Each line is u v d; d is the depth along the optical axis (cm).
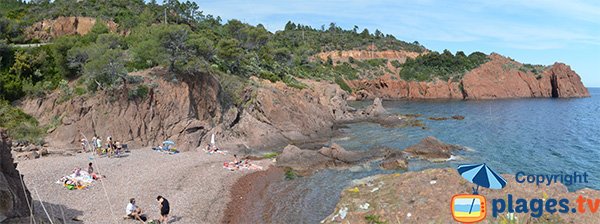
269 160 4031
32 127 3972
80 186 2734
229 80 5694
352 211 1972
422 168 3747
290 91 6631
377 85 14462
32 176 2855
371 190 2172
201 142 4544
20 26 6581
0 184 1684
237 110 5309
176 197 2761
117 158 3666
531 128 6862
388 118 7094
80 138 3981
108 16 7794
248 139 4966
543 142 5462
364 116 7675
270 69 8019
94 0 8581
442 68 15538
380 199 2023
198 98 4841
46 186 2680
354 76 14725
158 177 3148
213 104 5003
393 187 2125
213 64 6050
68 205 2403
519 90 14675
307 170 3662
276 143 4975
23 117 4078
